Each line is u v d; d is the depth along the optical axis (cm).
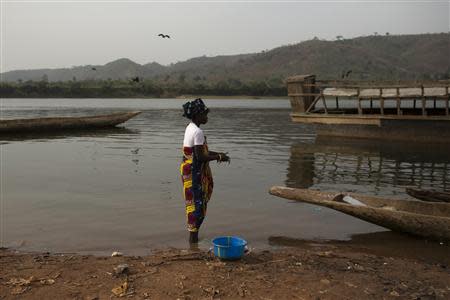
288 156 1566
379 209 694
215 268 526
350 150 1723
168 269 523
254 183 1091
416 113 2202
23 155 1579
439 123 1844
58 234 694
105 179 1127
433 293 473
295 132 2558
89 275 504
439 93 1812
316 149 1756
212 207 860
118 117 2784
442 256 623
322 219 795
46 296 446
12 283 477
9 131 2394
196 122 636
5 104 7238
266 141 2056
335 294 460
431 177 1188
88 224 745
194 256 573
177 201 902
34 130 2472
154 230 716
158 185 1054
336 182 1116
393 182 1118
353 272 530
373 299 452
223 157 641
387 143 1912
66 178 1139
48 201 898
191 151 627
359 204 772
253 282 485
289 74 19475
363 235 714
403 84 1998
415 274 533
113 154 1603
